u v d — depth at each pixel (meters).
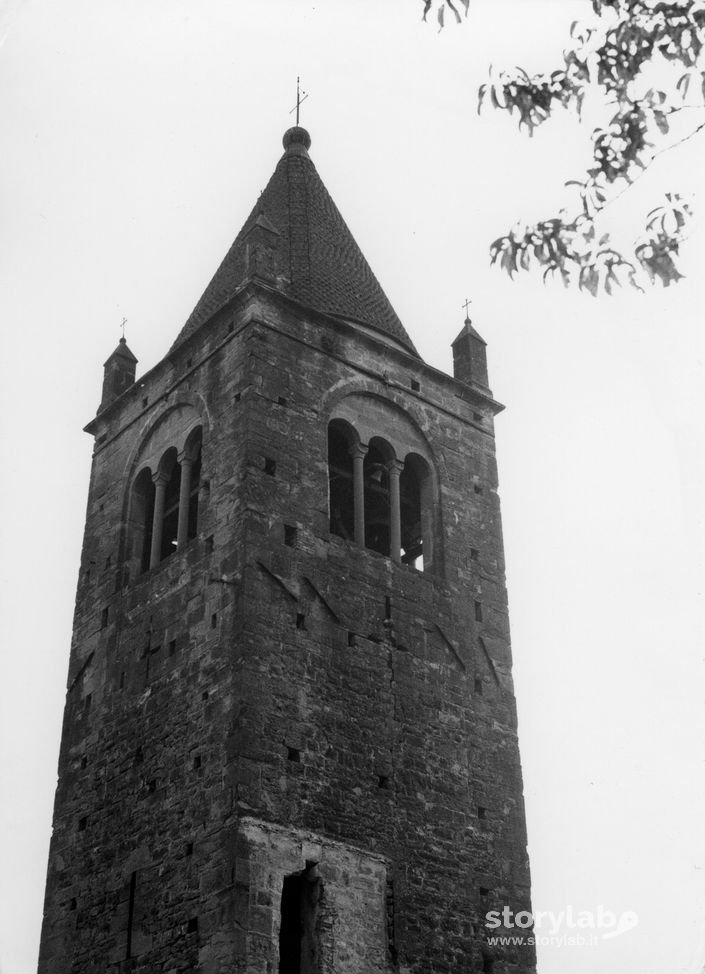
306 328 44.22
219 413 42.44
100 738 40.66
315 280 47.16
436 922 37.06
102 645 42.50
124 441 46.75
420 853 37.72
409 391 46.03
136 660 40.78
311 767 36.62
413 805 38.31
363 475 43.84
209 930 33.59
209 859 34.66
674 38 18.86
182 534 42.00
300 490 40.97
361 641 39.78
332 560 40.53
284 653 37.81
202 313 47.25
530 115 19.47
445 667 41.47
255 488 39.97
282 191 51.44
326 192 52.94
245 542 38.84
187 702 38.03
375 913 35.88
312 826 35.78
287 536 39.91
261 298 43.66
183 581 40.47
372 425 44.50
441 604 42.59
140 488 45.41
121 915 36.53
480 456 47.03
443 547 43.88
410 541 46.31
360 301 47.97
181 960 33.97
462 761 40.25
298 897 35.44
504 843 39.81
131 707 40.00
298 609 38.84
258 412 41.38
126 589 42.78
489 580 44.50
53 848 40.12
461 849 38.72
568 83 19.30
